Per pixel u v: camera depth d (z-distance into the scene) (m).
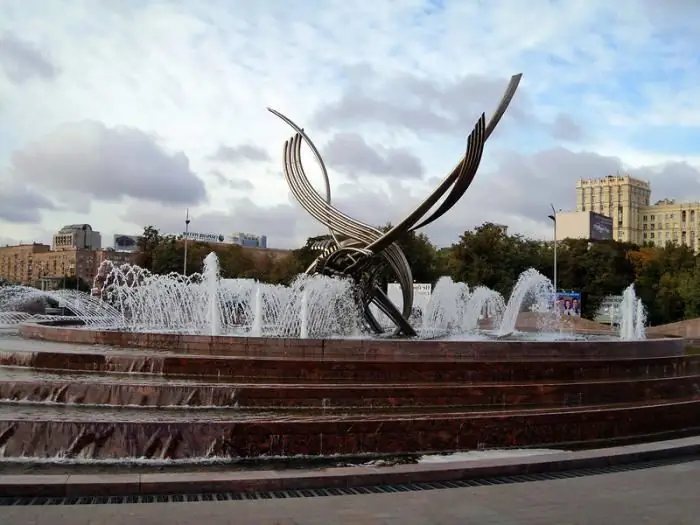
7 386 9.55
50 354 11.32
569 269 58.81
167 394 9.41
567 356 12.85
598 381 11.62
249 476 6.65
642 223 115.44
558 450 8.83
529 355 12.53
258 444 7.98
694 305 49.62
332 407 9.62
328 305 17.36
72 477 6.40
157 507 5.96
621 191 114.44
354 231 16.41
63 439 7.69
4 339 15.66
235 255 62.84
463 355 12.12
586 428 9.43
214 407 9.39
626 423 9.77
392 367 10.82
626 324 24.77
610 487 6.98
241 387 9.48
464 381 11.03
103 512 5.75
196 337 12.72
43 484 6.21
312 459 8.04
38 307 36.84
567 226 83.56
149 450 7.74
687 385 12.04
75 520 5.51
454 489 6.83
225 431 7.91
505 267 52.47
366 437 8.27
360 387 9.77
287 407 9.54
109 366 11.07
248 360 10.70
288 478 6.68
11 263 123.31
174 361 10.84
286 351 12.07
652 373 12.84
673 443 8.66
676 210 111.56
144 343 13.38
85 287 88.69
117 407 9.34
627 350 13.77
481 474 7.30
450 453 8.48
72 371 11.13
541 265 57.56
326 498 6.39
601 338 19.48
